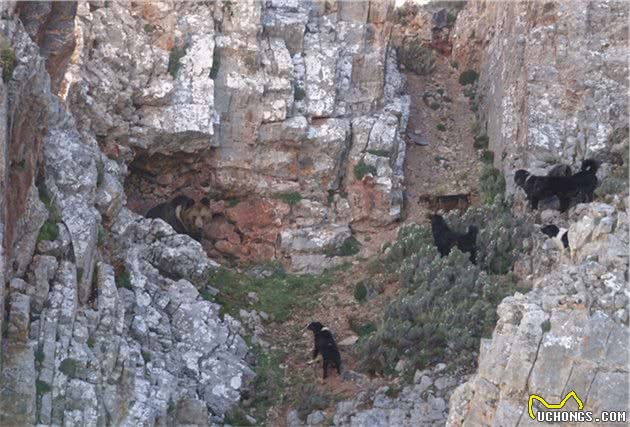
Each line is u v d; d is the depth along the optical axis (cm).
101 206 4494
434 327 4506
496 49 5819
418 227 5062
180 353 4481
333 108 5472
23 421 3803
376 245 5253
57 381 3912
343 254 5216
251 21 5478
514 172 5291
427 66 6141
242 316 4788
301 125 5369
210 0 5497
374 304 4834
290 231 5262
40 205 4138
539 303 3816
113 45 5262
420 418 4291
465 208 5319
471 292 4681
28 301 3956
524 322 3769
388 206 5338
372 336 4556
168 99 5288
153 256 4875
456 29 6259
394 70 5856
